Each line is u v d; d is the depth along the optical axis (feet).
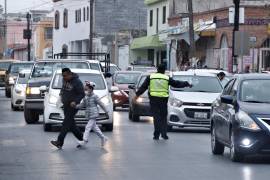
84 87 85.30
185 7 272.51
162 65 89.51
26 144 82.74
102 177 57.36
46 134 95.20
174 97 101.30
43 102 108.99
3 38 544.21
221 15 209.97
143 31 328.29
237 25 137.49
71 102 77.92
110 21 357.61
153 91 88.84
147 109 118.62
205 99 100.22
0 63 266.98
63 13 402.72
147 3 301.43
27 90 112.78
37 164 65.41
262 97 68.59
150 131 101.45
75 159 69.00
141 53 303.89
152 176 57.98
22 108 150.10
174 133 99.14
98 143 83.92
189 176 57.93
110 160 68.23
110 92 101.86
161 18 285.02
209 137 93.25
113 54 334.65
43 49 471.21
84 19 368.48
